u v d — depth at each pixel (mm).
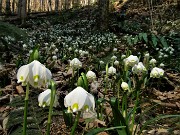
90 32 1398
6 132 238
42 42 1082
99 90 377
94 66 537
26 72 129
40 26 1981
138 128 267
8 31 931
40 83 131
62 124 260
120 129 204
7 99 331
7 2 2828
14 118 243
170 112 328
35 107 264
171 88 435
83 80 138
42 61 528
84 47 875
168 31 1260
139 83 244
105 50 803
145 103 339
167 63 602
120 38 1111
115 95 365
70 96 133
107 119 269
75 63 306
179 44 797
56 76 456
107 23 1439
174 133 258
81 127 261
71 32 1496
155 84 432
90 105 133
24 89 364
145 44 791
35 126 227
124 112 256
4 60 605
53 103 139
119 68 450
